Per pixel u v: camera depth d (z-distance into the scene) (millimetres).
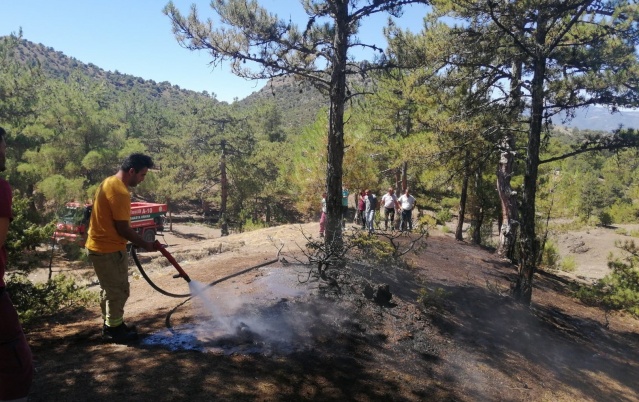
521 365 7508
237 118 49344
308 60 10633
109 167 27562
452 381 5984
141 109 77375
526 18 10750
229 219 44469
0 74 24219
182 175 44625
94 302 7145
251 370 4641
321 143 23547
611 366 9219
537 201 20266
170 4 8766
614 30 10539
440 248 17094
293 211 46656
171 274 9414
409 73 13953
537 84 10758
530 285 11234
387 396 4906
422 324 7652
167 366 4363
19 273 6723
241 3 8633
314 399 4398
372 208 17297
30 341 4992
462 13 10742
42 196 23312
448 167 13711
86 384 3869
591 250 31109
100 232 4480
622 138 10547
